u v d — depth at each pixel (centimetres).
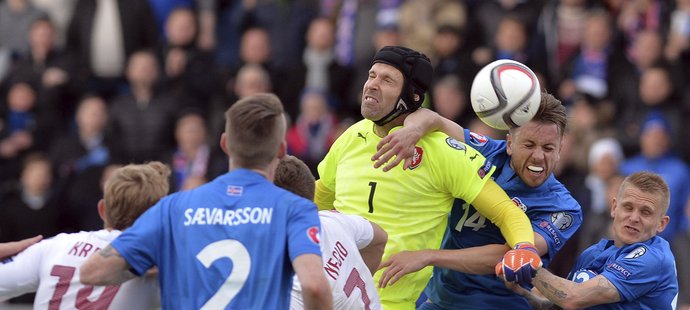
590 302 2356
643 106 4609
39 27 5244
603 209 4197
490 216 2373
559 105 2414
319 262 1908
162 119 4862
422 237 2405
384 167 2311
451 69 4700
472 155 2392
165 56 5138
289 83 4916
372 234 2292
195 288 1941
